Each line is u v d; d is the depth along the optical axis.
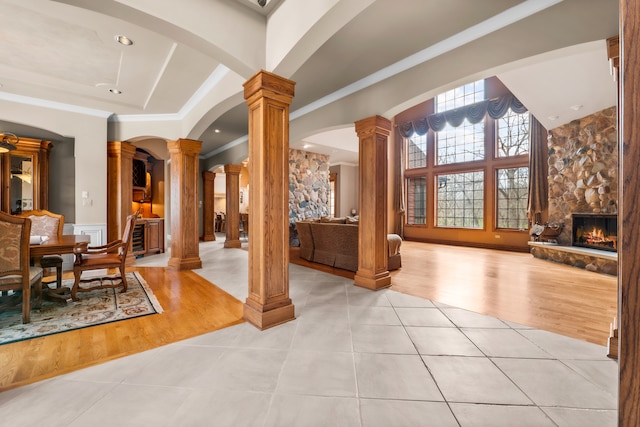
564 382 1.77
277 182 2.66
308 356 2.06
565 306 3.06
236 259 5.79
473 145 8.07
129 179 5.39
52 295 3.08
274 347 2.19
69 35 2.82
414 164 9.42
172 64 3.31
